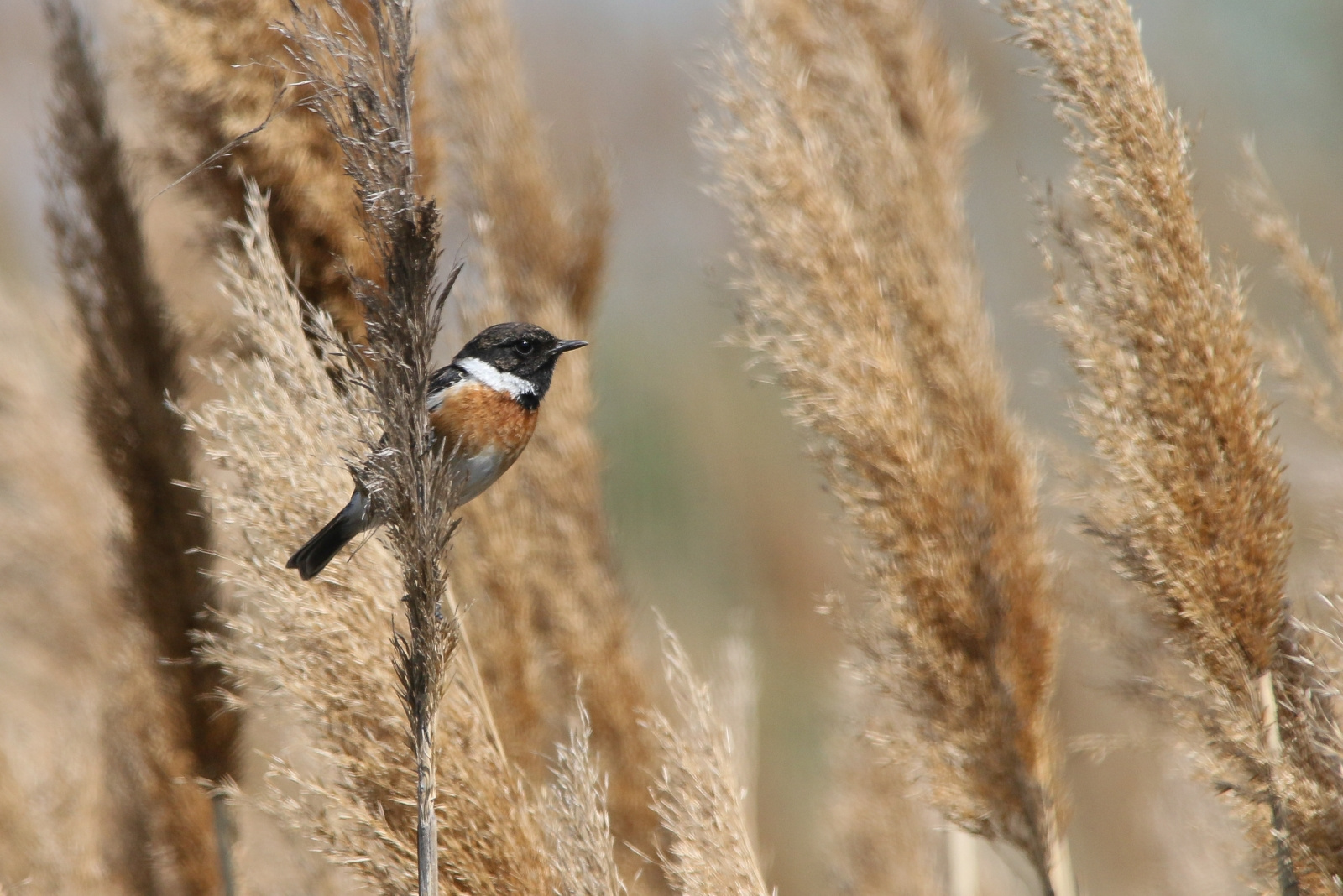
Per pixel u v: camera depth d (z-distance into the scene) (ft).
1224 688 18.45
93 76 23.77
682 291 54.34
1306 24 53.83
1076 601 22.39
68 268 23.73
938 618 20.75
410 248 16.03
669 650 21.68
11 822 26.40
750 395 49.93
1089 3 19.16
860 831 28.84
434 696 16.57
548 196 29.30
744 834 19.93
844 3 23.75
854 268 21.09
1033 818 20.84
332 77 16.08
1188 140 19.57
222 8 21.66
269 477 20.40
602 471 28.53
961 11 48.08
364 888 20.27
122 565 24.03
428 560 16.39
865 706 27.17
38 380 33.14
